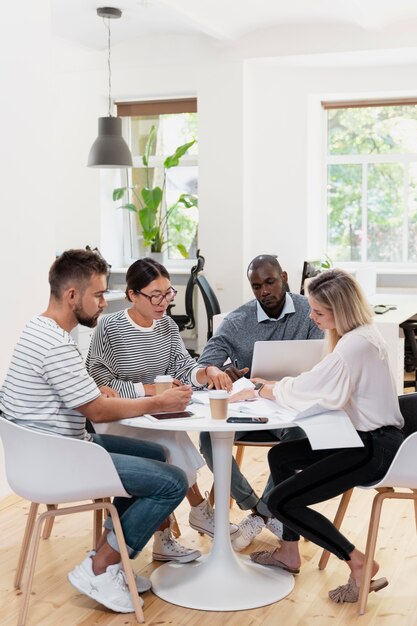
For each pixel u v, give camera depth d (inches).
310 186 312.0
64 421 109.5
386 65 299.4
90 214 331.0
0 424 105.0
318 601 114.6
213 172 307.3
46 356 107.0
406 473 104.2
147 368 130.8
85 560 112.0
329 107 319.3
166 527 127.3
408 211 320.2
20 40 162.7
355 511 151.9
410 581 121.3
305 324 139.2
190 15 258.5
